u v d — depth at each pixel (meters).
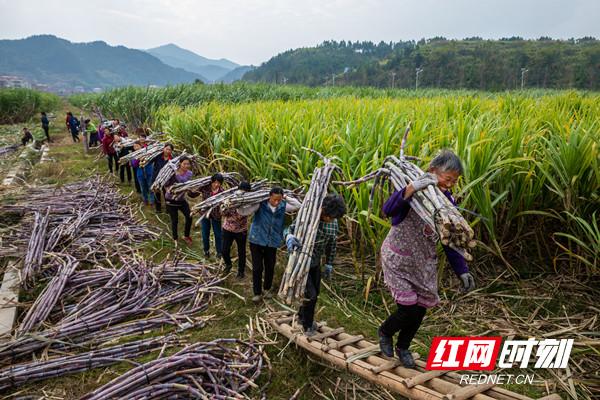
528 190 4.19
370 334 3.61
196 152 8.42
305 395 3.05
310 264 3.14
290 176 5.83
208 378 3.03
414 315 2.61
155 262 5.18
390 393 3.02
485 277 4.30
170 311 4.12
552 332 3.47
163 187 5.73
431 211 2.23
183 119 9.74
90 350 3.46
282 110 8.92
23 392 2.98
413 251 2.51
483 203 3.91
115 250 5.41
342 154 4.80
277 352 3.43
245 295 4.40
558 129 4.92
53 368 3.13
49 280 4.63
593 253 3.71
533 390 2.93
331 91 27.89
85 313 3.91
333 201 3.16
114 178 9.53
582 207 4.09
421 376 2.60
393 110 7.50
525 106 7.81
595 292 3.95
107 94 24.89
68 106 44.84
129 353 3.36
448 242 2.19
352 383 3.12
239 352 3.29
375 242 4.10
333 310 4.00
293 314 3.86
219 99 21.73
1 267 4.96
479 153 4.03
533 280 4.21
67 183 8.81
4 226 6.26
